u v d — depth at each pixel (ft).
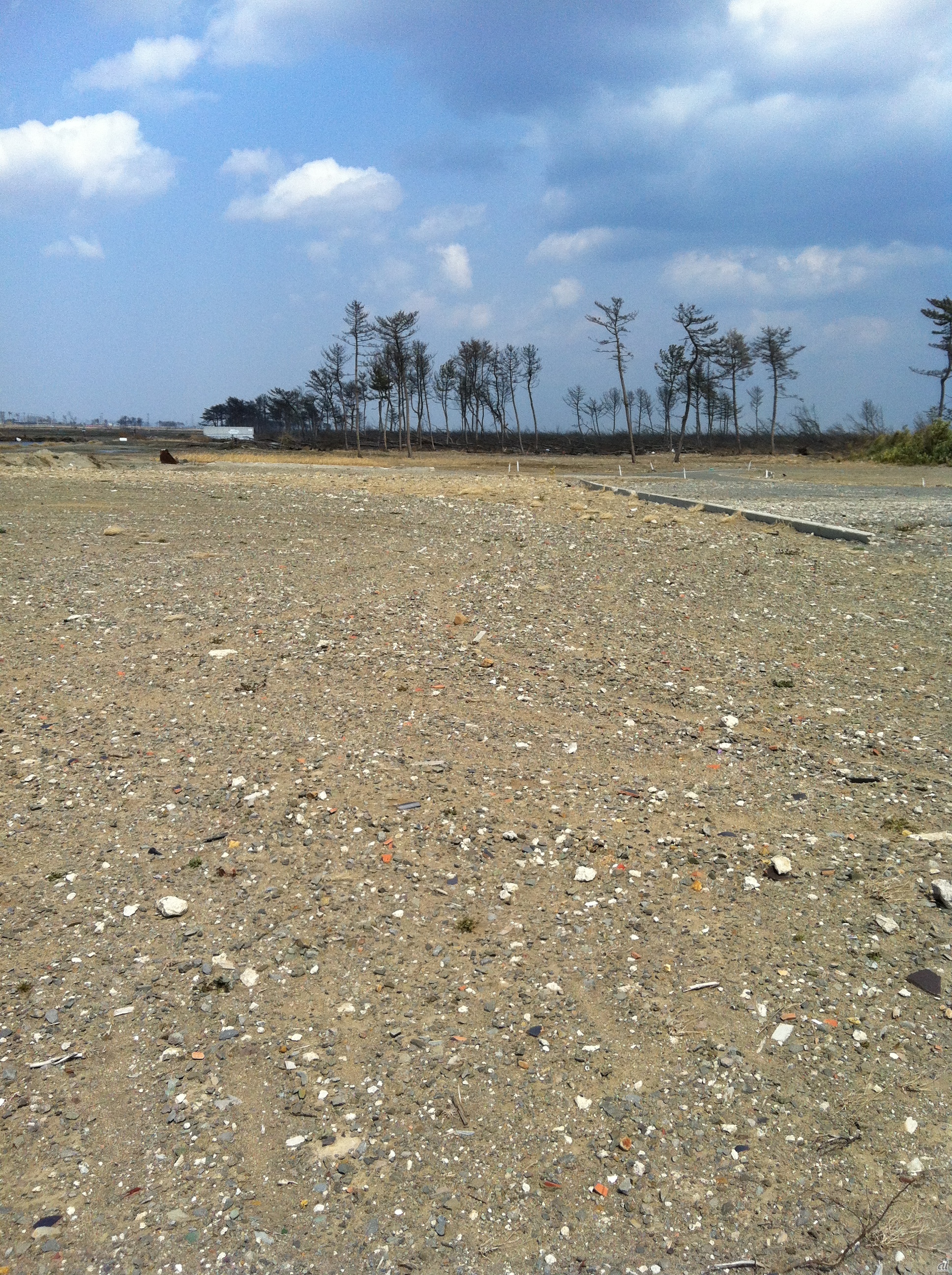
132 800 19.26
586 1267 10.13
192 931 15.49
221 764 20.71
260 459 168.25
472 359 305.12
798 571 38.93
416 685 25.32
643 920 15.78
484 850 17.70
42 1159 11.37
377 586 35.24
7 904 16.01
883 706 24.27
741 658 27.89
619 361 180.14
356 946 15.23
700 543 44.62
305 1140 11.69
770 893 16.42
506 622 30.76
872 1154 11.43
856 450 206.18
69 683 25.09
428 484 81.56
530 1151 11.58
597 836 18.16
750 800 19.43
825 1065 12.78
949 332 200.64
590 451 311.88
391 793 19.54
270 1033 13.42
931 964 14.56
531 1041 13.29
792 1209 10.76
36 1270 9.97
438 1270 10.07
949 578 37.60
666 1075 12.69
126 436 366.63
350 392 273.33
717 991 14.20
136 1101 12.25
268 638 28.73
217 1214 10.70
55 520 49.65
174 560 39.37
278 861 17.31
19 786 19.71
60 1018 13.61
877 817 18.66
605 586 35.58
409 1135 11.78
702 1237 10.46
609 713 23.72
